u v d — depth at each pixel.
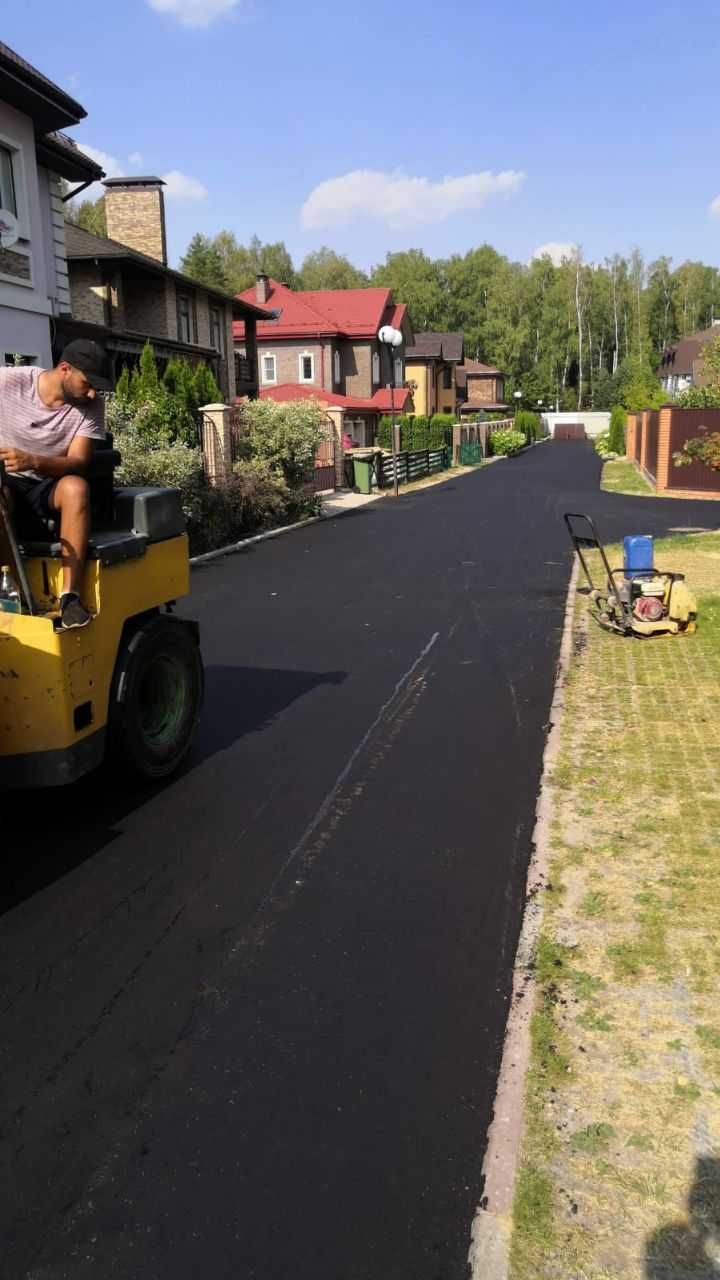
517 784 5.45
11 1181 2.63
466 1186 2.60
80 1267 2.37
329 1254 2.40
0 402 4.57
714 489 24.69
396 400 48.22
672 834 4.70
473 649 8.71
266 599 11.37
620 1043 3.15
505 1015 3.33
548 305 104.62
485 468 40.16
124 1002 3.44
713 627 9.27
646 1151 2.69
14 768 4.41
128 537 5.03
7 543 4.43
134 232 28.95
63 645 4.40
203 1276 2.35
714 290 106.00
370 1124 2.83
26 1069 3.08
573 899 4.10
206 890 4.27
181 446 14.72
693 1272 2.32
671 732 6.24
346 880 4.35
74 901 4.16
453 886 4.27
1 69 12.85
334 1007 3.40
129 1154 2.73
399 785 5.47
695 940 3.74
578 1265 2.35
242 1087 3.00
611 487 28.11
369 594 11.62
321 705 7.05
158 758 5.41
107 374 4.70
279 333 45.84
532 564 13.76
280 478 18.42
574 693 7.22
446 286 109.00
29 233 15.06
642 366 72.62
